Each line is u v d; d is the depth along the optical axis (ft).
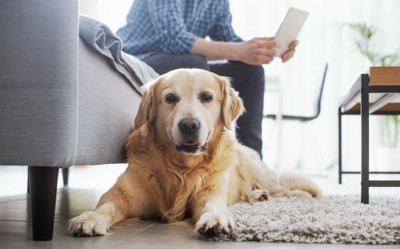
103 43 4.70
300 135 14.99
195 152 4.70
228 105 5.25
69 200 7.17
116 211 4.45
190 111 4.68
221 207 4.57
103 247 3.37
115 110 5.20
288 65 15.15
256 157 7.14
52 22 3.68
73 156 3.79
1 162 3.70
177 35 7.97
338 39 15.15
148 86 5.20
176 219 4.83
